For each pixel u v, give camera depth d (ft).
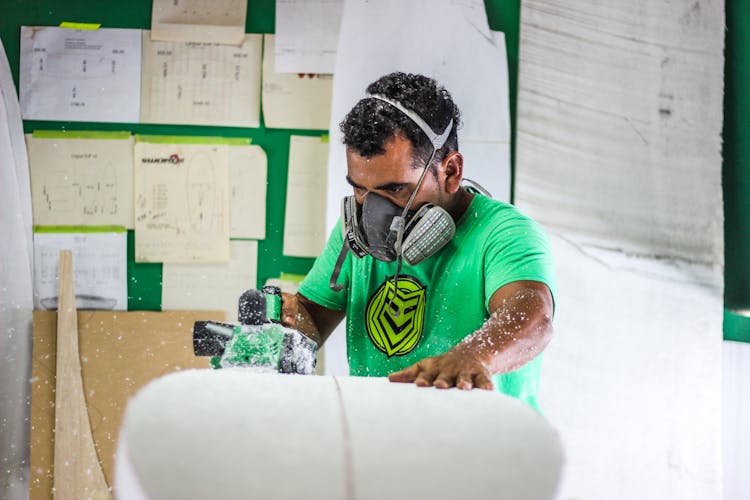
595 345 9.02
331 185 9.26
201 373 2.92
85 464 8.95
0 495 9.01
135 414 2.47
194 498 2.13
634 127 9.25
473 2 9.46
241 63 9.76
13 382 9.22
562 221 9.20
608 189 9.23
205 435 2.35
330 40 9.73
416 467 2.31
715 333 9.04
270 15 9.78
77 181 9.66
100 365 9.25
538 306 4.17
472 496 2.23
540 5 9.39
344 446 2.35
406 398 2.83
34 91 9.66
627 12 9.33
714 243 9.13
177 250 9.68
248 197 9.73
